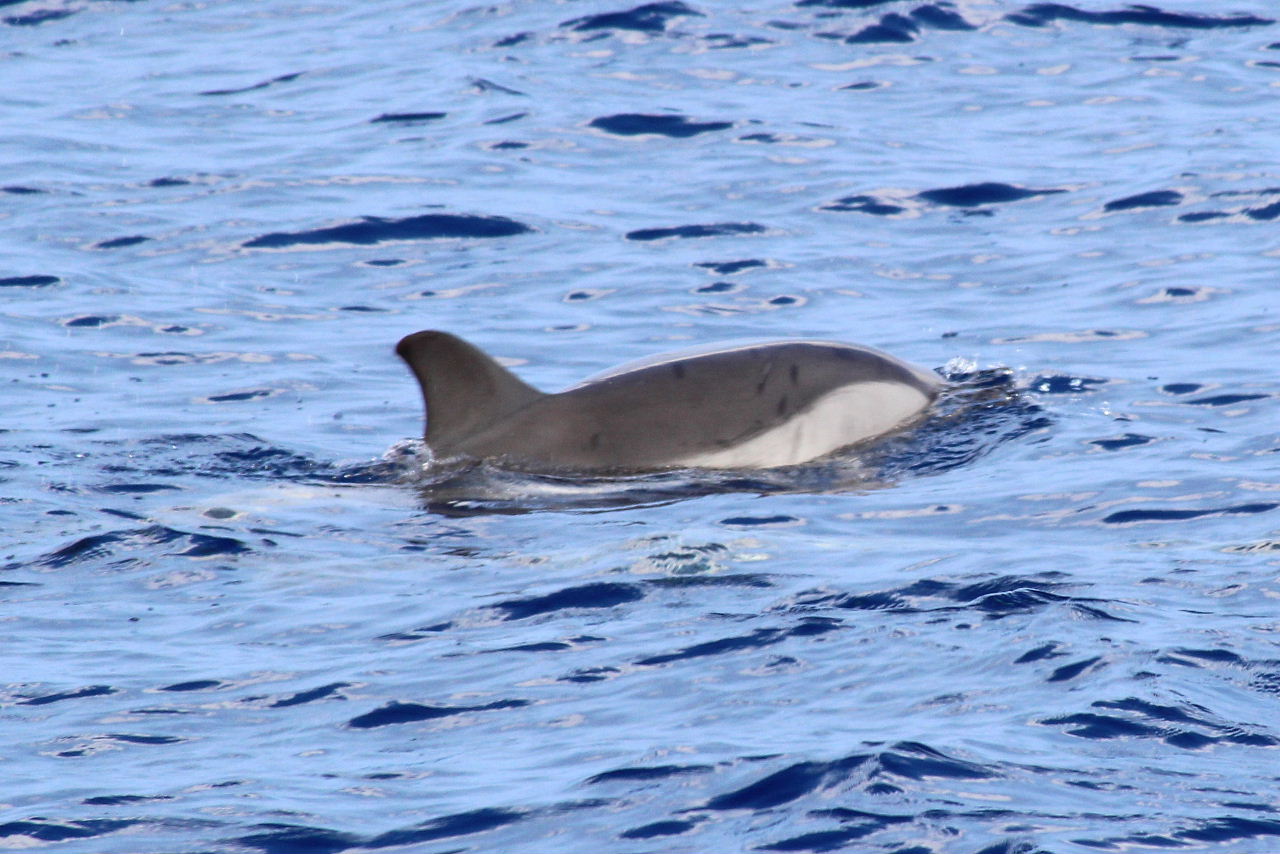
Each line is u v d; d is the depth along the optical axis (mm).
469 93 88062
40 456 42469
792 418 41531
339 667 28219
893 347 51812
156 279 60781
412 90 89312
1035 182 71375
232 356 52312
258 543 35625
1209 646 27500
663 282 60000
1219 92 85125
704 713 25594
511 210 69125
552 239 65562
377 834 21984
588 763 23828
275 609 31500
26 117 85062
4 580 33406
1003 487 38406
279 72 94438
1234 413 43625
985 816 21734
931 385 44688
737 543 34531
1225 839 21156
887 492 38625
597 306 57594
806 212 68500
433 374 41250
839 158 75812
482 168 75312
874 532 35594
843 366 43000
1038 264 60844
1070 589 30672
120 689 27438
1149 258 60688
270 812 22609
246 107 87375
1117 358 49531
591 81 89938
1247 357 48719
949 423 43062
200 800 23047
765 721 25109
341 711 26312
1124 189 69500
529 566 33625
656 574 32562
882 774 22859
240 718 26188
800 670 27219
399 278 61281
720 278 60375
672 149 78250
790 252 63344
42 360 51500
